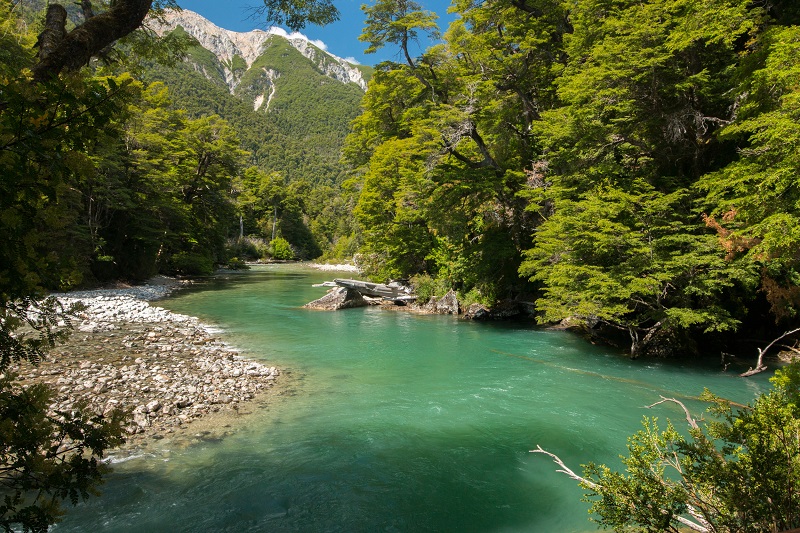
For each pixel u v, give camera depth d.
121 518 5.59
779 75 8.07
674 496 3.56
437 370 12.63
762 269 13.09
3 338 2.94
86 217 27.97
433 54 26.73
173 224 40.00
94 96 2.86
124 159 29.52
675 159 15.66
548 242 16.52
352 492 6.39
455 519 5.81
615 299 15.23
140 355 12.60
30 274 2.82
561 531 5.57
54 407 8.42
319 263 68.69
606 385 11.36
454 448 7.80
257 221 82.56
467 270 22.95
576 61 18.08
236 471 6.84
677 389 11.08
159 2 7.73
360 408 9.57
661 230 13.67
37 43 4.30
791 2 14.02
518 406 9.81
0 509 2.71
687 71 14.68
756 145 10.11
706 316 12.75
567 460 7.39
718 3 12.35
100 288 27.75
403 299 25.47
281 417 8.98
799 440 3.57
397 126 36.03
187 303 24.84
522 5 23.06
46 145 2.73
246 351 14.36
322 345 15.51
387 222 28.91
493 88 22.94
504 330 18.75
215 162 44.06
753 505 3.31
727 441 4.09
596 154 15.80
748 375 12.24
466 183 21.20
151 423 8.34
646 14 14.16
